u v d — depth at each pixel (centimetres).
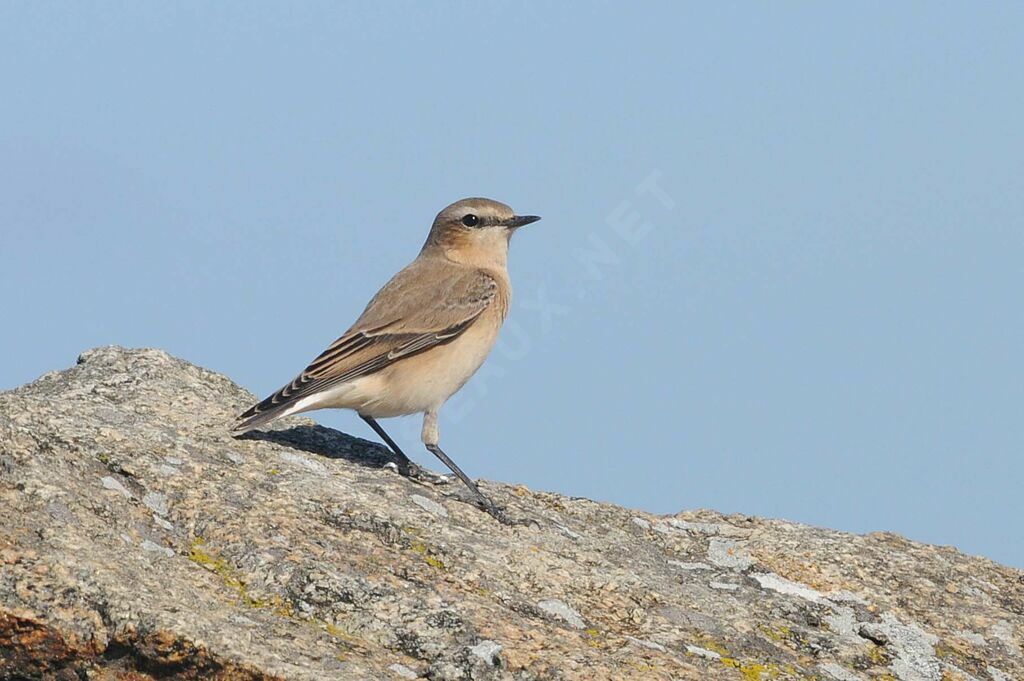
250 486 1617
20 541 1288
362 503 1639
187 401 1991
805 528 1939
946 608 1695
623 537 1794
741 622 1545
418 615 1365
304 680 1201
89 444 1579
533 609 1463
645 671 1345
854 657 1526
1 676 1216
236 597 1349
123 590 1234
